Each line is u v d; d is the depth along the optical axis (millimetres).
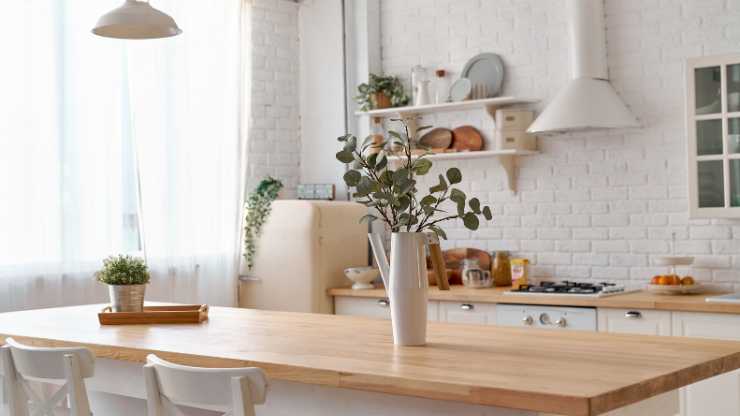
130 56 5906
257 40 6836
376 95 6465
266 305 6348
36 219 5297
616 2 5594
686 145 5312
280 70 6980
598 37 5473
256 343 3092
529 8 5992
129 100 5953
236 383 2266
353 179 2914
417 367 2506
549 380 2260
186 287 6160
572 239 5805
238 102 6504
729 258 5215
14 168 5203
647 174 5516
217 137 6395
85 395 2875
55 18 5398
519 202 6031
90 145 5570
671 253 5422
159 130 6027
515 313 5301
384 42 6707
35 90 5309
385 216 2973
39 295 5312
